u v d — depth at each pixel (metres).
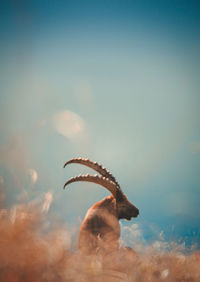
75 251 14.67
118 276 14.18
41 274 12.07
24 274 11.81
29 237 12.73
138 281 15.09
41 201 14.11
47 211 13.94
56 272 12.42
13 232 12.57
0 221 12.91
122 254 17.33
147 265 16.55
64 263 12.90
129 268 15.98
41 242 12.84
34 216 13.42
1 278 11.62
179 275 16.95
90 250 20.86
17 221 12.95
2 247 12.03
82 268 13.30
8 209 13.57
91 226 23.72
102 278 13.52
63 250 13.17
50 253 12.66
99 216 24.39
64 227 14.02
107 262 15.99
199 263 17.95
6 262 11.77
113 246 21.89
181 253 18.36
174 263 17.30
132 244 18.61
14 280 11.69
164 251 18.52
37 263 12.10
